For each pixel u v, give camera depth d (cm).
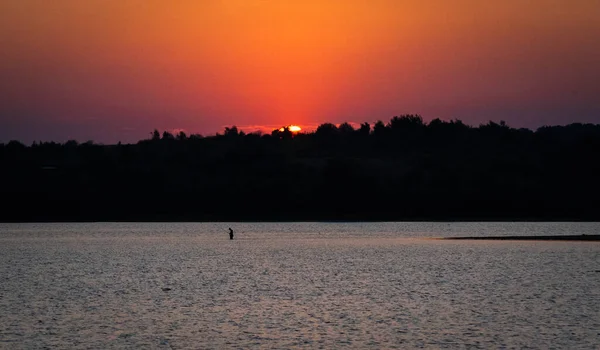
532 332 6744
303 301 8744
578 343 6303
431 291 9538
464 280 10712
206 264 13912
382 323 7262
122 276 11794
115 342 6500
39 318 7619
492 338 6538
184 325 7238
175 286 10356
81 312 8006
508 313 7719
